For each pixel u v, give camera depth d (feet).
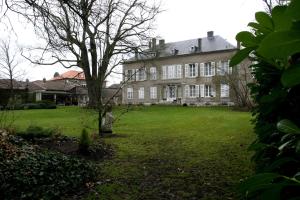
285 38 1.82
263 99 4.22
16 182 17.90
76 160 23.89
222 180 20.79
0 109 54.08
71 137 35.73
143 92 183.21
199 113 80.07
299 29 1.83
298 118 4.43
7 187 17.31
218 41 160.35
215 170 23.41
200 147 32.81
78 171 21.95
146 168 24.72
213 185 19.86
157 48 99.45
